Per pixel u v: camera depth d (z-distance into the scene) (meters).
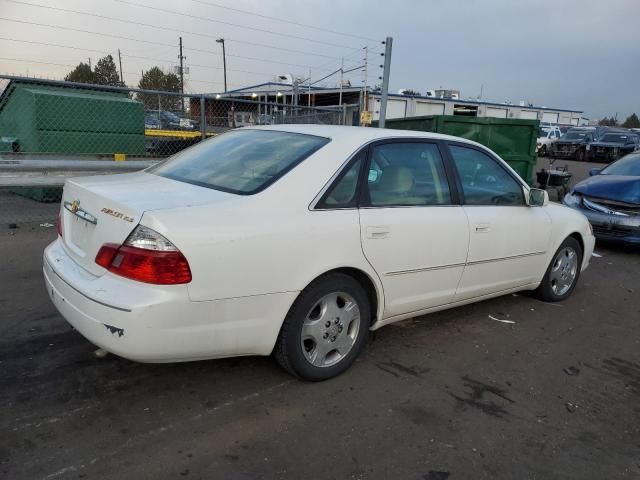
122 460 2.48
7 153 7.79
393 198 3.48
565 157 28.78
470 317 4.59
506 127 9.53
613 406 3.23
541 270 4.77
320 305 3.18
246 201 2.87
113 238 2.68
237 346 2.84
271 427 2.80
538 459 2.66
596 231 7.68
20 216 7.70
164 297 2.54
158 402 2.98
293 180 3.06
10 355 3.42
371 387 3.27
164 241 2.54
